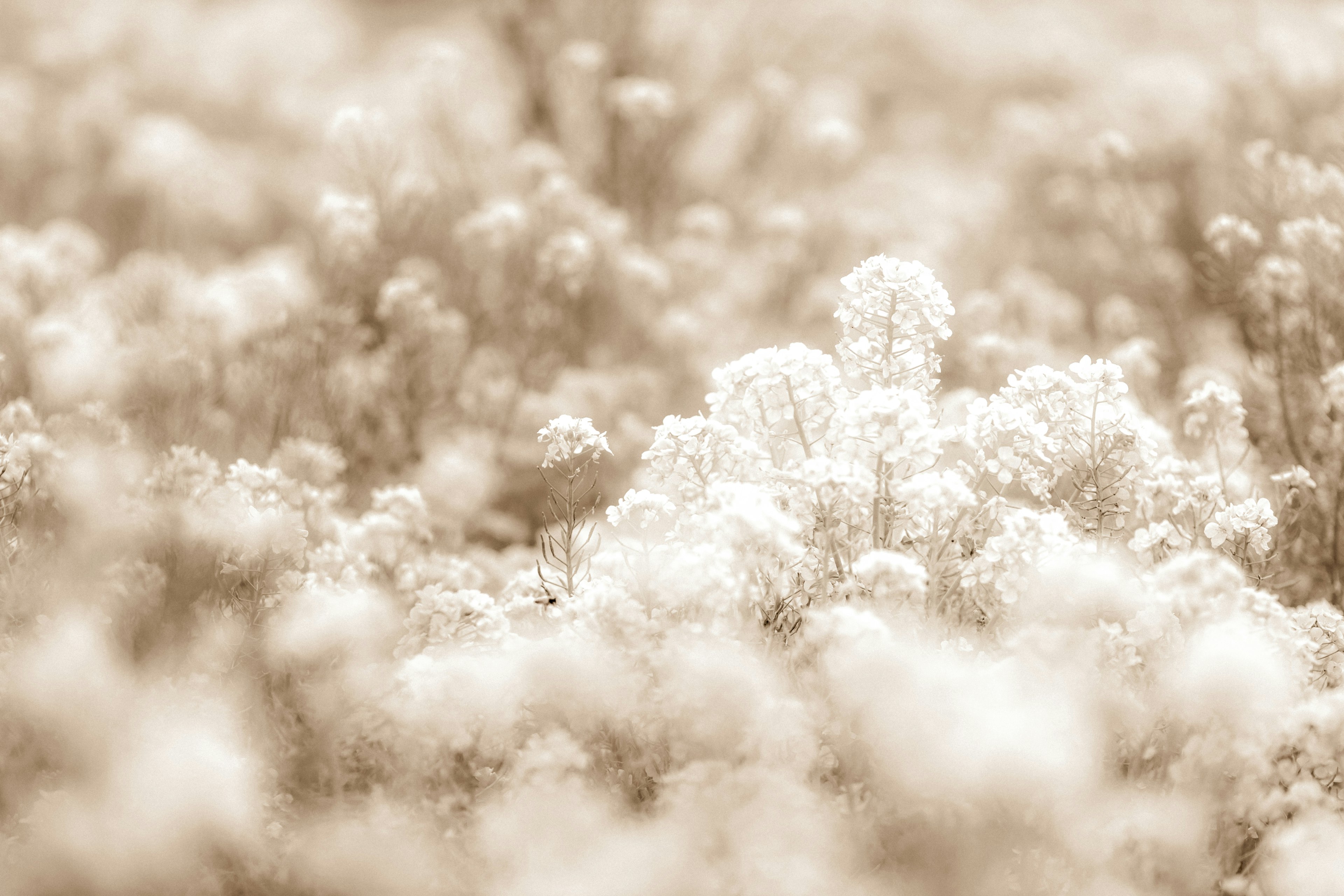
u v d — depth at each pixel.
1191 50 12.74
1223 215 6.11
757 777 2.54
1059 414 3.31
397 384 5.91
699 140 9.75
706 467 3.18
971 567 3.03
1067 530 2.96
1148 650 2.81
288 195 10.68
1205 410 4.09
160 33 12.49
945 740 2.43
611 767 2.90
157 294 6.55
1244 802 2.66
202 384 5.29
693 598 2.89
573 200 7.34
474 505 5.35
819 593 3.12
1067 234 9.69
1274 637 2.94
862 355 3.24
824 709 2.75
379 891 2.70
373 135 6.68
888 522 3.15
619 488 6.00
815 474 2.88
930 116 13.45
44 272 6.86
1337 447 4.27
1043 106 12.38
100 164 10.33
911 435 2.87
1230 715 2.60
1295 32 8.80
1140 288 7.52
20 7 13.11
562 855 2.55
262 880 2.77
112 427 4.36
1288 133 7.29
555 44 9.29
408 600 3.67
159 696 3.09
